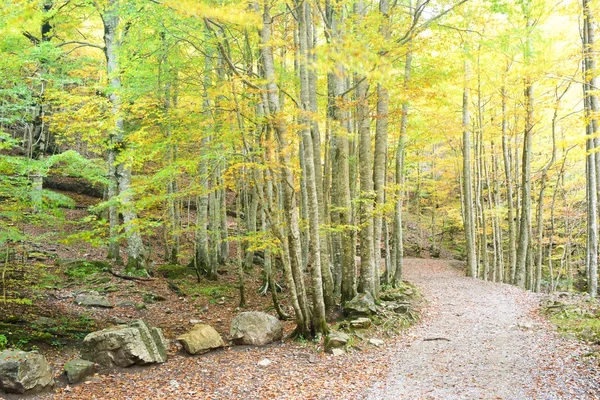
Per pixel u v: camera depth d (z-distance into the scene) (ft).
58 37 52.13
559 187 72.28
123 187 46.55
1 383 20.49
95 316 34.12
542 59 44.39
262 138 30.40
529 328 31.91
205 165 38.47
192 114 35.35
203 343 28.86
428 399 20.62
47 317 31.19
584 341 27.17
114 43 46.26
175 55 38.50
